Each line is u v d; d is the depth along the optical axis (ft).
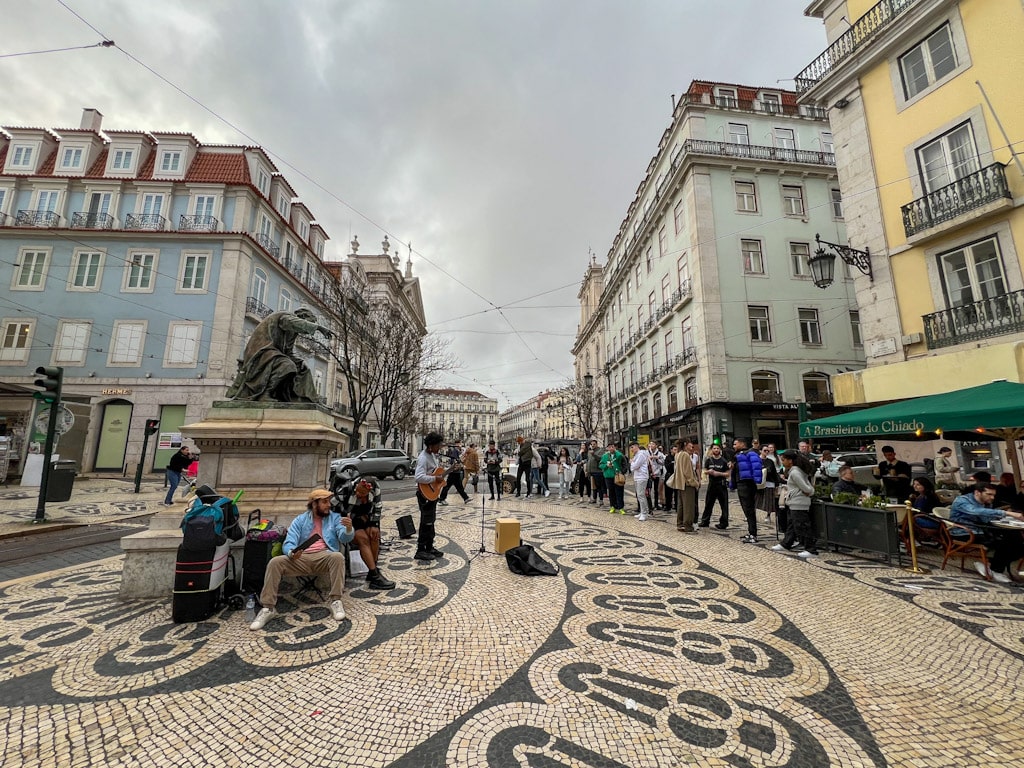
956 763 6.51
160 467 61.00
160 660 9.37
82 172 68.03
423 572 16.07
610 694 8.25
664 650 10.09
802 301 62.59
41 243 64.85
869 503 18.84
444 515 29.53
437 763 6.42
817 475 30.48
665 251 74.28
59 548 20.02
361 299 84.48
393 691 8.29
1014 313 27.53
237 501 14.23
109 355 63.00
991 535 16.22
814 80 40.14
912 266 33.30
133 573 13.21
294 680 8.63
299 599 13.01
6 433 51.83
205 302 64.39
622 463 31.65
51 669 8.95
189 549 11.48
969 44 30.48
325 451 17.30
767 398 59.67
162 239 65.26
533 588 14.38
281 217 75.97
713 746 6.82
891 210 34.73
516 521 18.97
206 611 11.45
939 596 13.98
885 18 35.01
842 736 7.12
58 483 27.20
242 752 6.61
